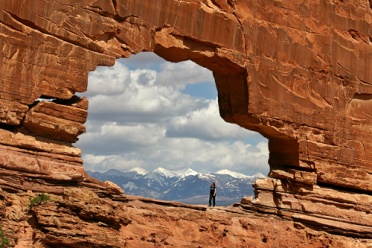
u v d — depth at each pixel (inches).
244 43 1587.1
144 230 1430.9
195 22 1524.4
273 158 1699.1
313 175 1659.7
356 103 1737.2
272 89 1621.6
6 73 1322.6
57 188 1355.8
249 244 1550.2
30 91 1341.0
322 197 1670.8
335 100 1706.4
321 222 1646.2
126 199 1456.7
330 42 1705.2
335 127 1700.3
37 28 1353.3
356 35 1745.8
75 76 1382.9
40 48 1353.3
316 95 1684.3
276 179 1651.1
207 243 1501.0
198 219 1513.3
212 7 1556.3
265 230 1584.6
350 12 1742.1
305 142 1659.7
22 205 1309.1
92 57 1400.1
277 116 1627.7
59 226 1305.4
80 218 1331.2
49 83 1359.5
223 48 1558.8
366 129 1739.7
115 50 1429.6
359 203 1701.5
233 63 1569.9
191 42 1531.7
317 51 1686.8
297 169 1665.8
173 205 1520.7
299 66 1662.2
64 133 1376.7
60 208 1318.9
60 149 1373.0
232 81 1616.6
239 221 1566.2
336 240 1643.7
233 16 1577.3
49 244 1306.6
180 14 1508.4
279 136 1648.6
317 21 1694.1
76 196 1337.4
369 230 1680.6
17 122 1332.4
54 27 1365.7
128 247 1392.7
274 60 1627.7
